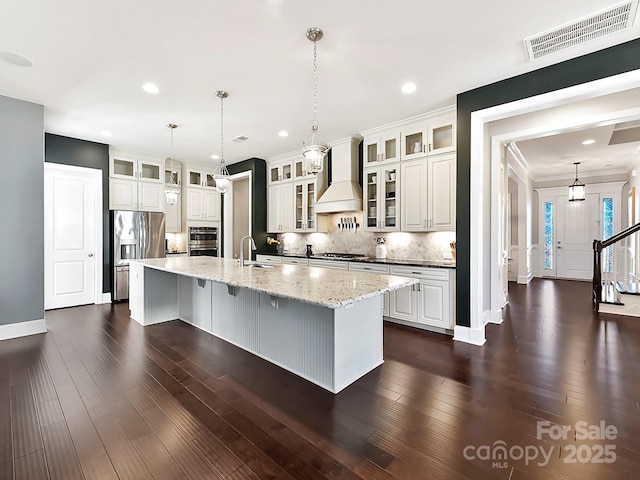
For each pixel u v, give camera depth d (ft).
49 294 15.57
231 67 9.21
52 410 6.75
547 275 26.86
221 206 23.18
